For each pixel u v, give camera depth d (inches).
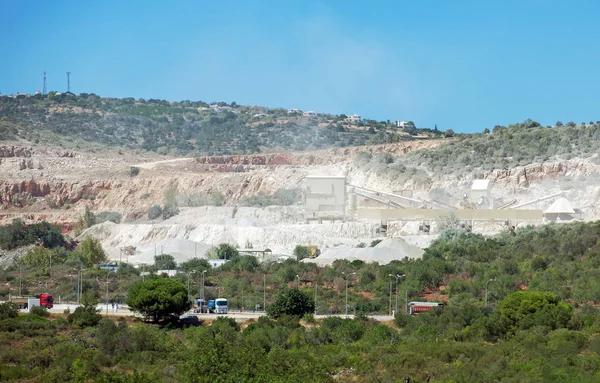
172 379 5580.7
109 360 6186.0
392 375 5610.2
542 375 5359.3
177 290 7623.0
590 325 6673.2
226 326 6978.4
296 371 5502.0
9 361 6225.4
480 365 5718.5
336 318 7253.9
